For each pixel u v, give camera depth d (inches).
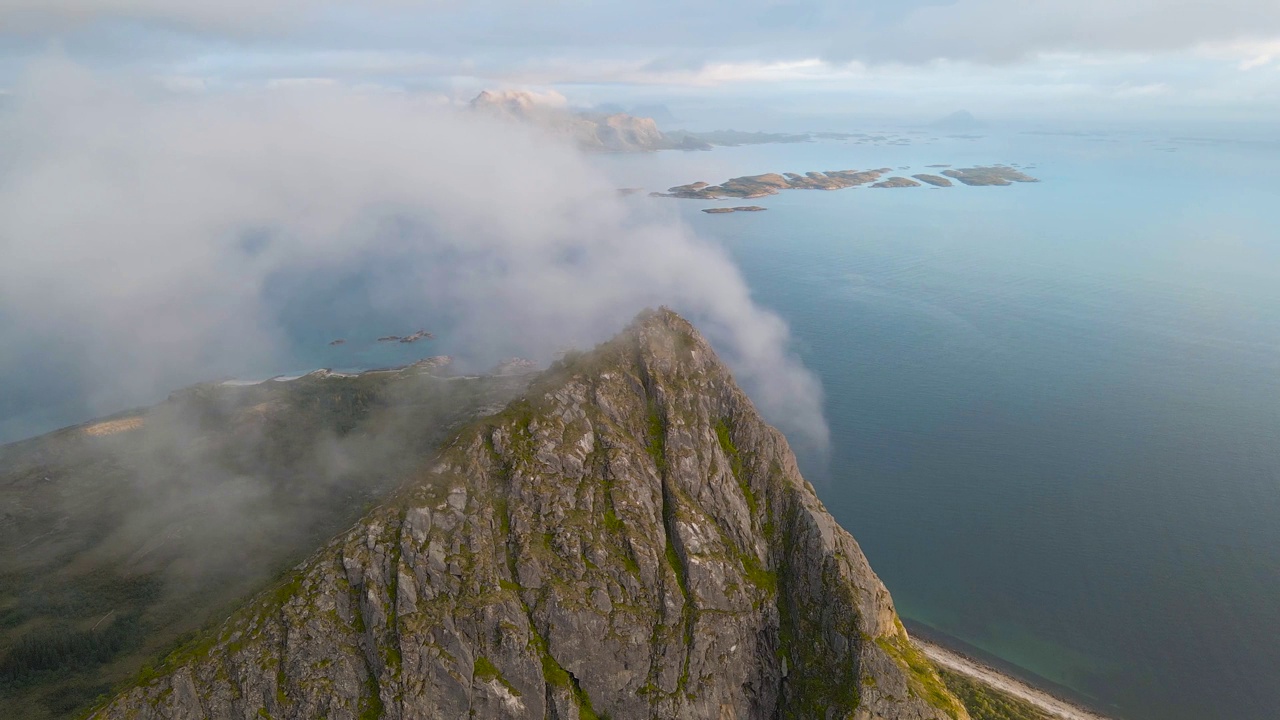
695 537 5221.5
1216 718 6939.0
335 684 4357.8
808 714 5039.4
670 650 4845.0
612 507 5128.0
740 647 5098.4
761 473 5772.6
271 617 4532.5
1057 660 7628.0
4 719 5093.5
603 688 4717.0
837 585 5241.1
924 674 5201.8
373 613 4488.2
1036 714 6569.9
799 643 5246.1
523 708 4478.3
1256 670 7475.4
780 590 5413.4
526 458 5152.6
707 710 4849.9
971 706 6589.6
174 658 4662.9
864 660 4987.7
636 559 4972.9
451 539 4751.5
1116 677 7406.5
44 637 5689.0
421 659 4387.3
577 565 4849.9
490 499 4997.5
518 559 4776.1
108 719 4281.5
